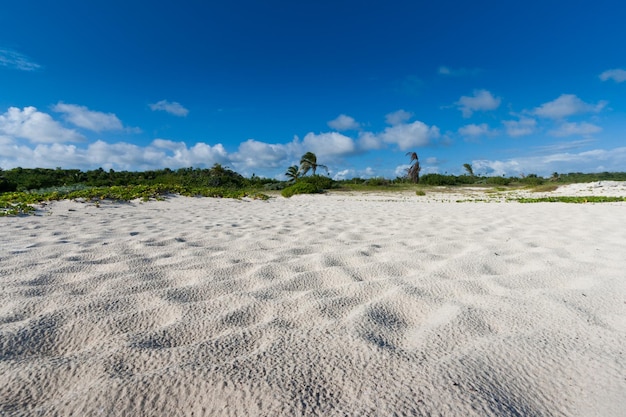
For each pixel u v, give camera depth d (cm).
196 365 110
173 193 1049
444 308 160
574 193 1386
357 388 100
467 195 1603
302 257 269
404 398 96
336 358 116
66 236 369
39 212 585
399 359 115
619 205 766
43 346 127
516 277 207
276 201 1177
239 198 1145
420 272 226
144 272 223
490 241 331
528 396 99
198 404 94
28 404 94
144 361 114
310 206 906
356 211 724
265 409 91
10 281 200
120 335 134
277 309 161
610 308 158
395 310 160
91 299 171
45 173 3484
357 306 165
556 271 218
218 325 144
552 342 127
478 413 91
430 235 377
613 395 98
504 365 113
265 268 232
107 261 252
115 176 3512
